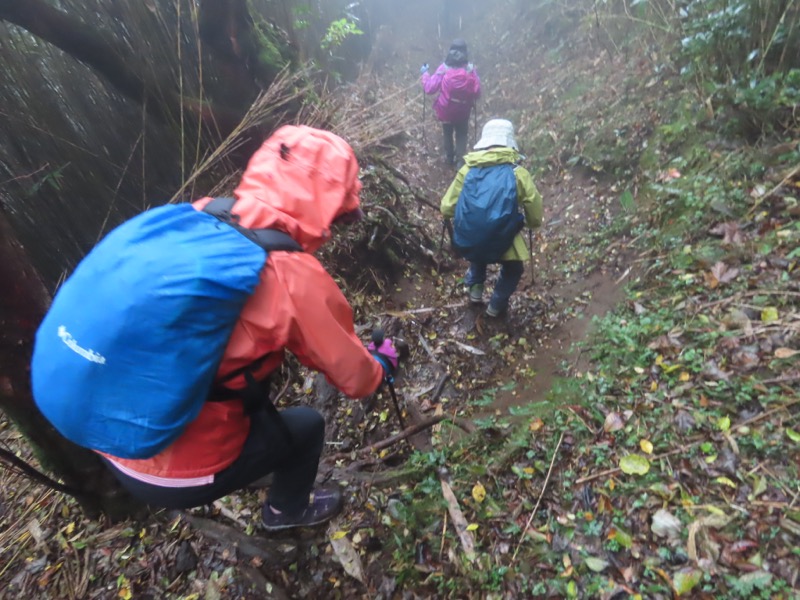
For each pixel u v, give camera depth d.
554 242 4.48
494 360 3.51
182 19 3.92
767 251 3.00
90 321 1.22
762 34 3.77
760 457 2.17
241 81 4.14
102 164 3.43
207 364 1.29
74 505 2.60
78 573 2.34
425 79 6.07
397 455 2.82
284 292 1.39
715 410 2.38
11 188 2.95
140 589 2.25
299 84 4.90
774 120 3.68
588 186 4.86
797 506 1.97
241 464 1.65
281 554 2.30
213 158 3.42
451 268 4.50
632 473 2.27
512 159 3.28
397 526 2.37
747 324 2.67
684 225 3.52
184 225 1.38
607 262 3.89
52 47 3.22
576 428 2.57
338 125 4.45
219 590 2.21
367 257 4.16
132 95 3.47
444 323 3.87
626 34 6.00
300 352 1.52
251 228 1.46
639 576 1.96
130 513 2.49
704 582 1.86
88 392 1.23
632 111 4.95
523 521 2.28
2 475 2.82
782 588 1.77
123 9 3.52
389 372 2.04
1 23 2.95
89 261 1.32
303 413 1.94
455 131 6.24
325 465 2.77
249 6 5.10
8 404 2.00
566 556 2.10
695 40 4.16
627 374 2.77
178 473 1.51
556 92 6.46
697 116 4.14
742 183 3.46
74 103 3.32
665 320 2.98
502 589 2.07
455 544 2.27
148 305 1.21
